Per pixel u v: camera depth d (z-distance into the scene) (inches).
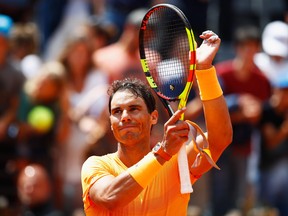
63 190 1211.9
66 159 1218.0
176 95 623.8
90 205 599.5
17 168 1196.5
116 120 590.9
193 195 1235.9
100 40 1318.9
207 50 603.2
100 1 1478.8
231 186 1237.1
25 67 1300.4
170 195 600.4
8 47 1230.9
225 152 1235.9
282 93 1207.6
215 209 1238.3
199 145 616.4
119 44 1309.1
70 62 1273.4
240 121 1229.7
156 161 561.6
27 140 1202.0
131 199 566.9
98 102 1244.5
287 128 1205.1
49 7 1489.9
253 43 1273.4
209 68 601.0
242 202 1238.3
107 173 596.1
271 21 1471.5
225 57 1411.2
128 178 564.7
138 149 601.6
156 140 1073.5
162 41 682.2
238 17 1446.9
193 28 1433.3
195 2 1438.2
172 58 675.4
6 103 1214.9
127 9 1440.7
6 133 1203.9
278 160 1206.3
